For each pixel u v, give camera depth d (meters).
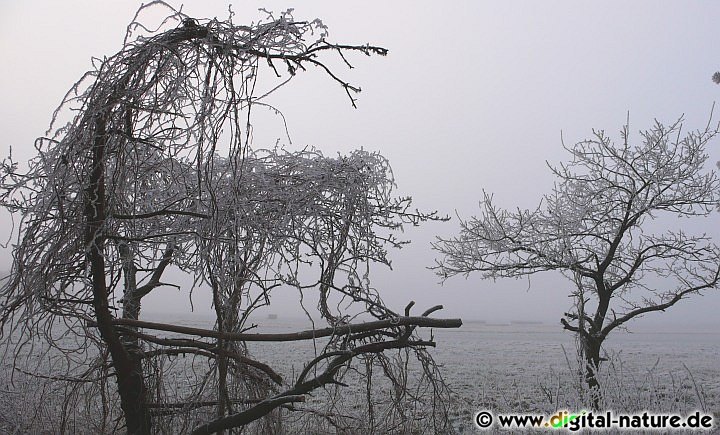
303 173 5.29
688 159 8.19
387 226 5.42
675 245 8.59
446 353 22.12
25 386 5.42
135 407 4.78
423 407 7.52
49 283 4.28
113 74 4.23
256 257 4.97
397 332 5.73
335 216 5.27
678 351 25.55
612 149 8.45
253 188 4.98
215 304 4.42
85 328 4.87
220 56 4.14
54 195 4.22
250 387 5.50
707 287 8.05
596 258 8.04
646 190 8.26
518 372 14.46
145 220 5.22
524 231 8.77
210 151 4.45
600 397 6.20
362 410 6.96
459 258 9.01
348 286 5.30
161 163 4.82
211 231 4.37
